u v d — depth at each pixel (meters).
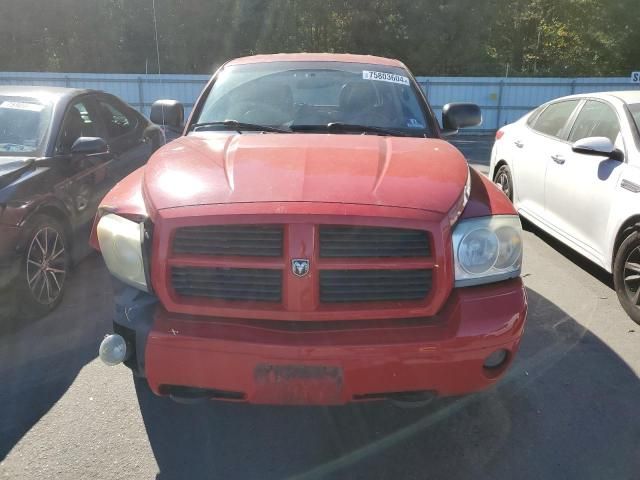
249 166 2.71
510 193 6.53
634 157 4.40
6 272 3.80
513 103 21.52
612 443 2.83
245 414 3.07
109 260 2.68
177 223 2.41
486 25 29.05
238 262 2.37
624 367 3.54
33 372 3.46
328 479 2.59
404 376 2.37
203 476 2.60
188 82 21.39
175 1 27.08
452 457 2.74
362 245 2.38
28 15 26.94
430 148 3.15
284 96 3.81
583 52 31.20
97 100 5.49
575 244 5.02
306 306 2.36
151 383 2.49
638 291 4.12
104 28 27.41
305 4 27.70
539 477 2.60
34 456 2.71
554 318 4.23
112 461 2.69
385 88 3.91
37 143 4.52
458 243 2.47
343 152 2.93
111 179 5.24
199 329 2.39
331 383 2.35
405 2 27.67
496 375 2.53
